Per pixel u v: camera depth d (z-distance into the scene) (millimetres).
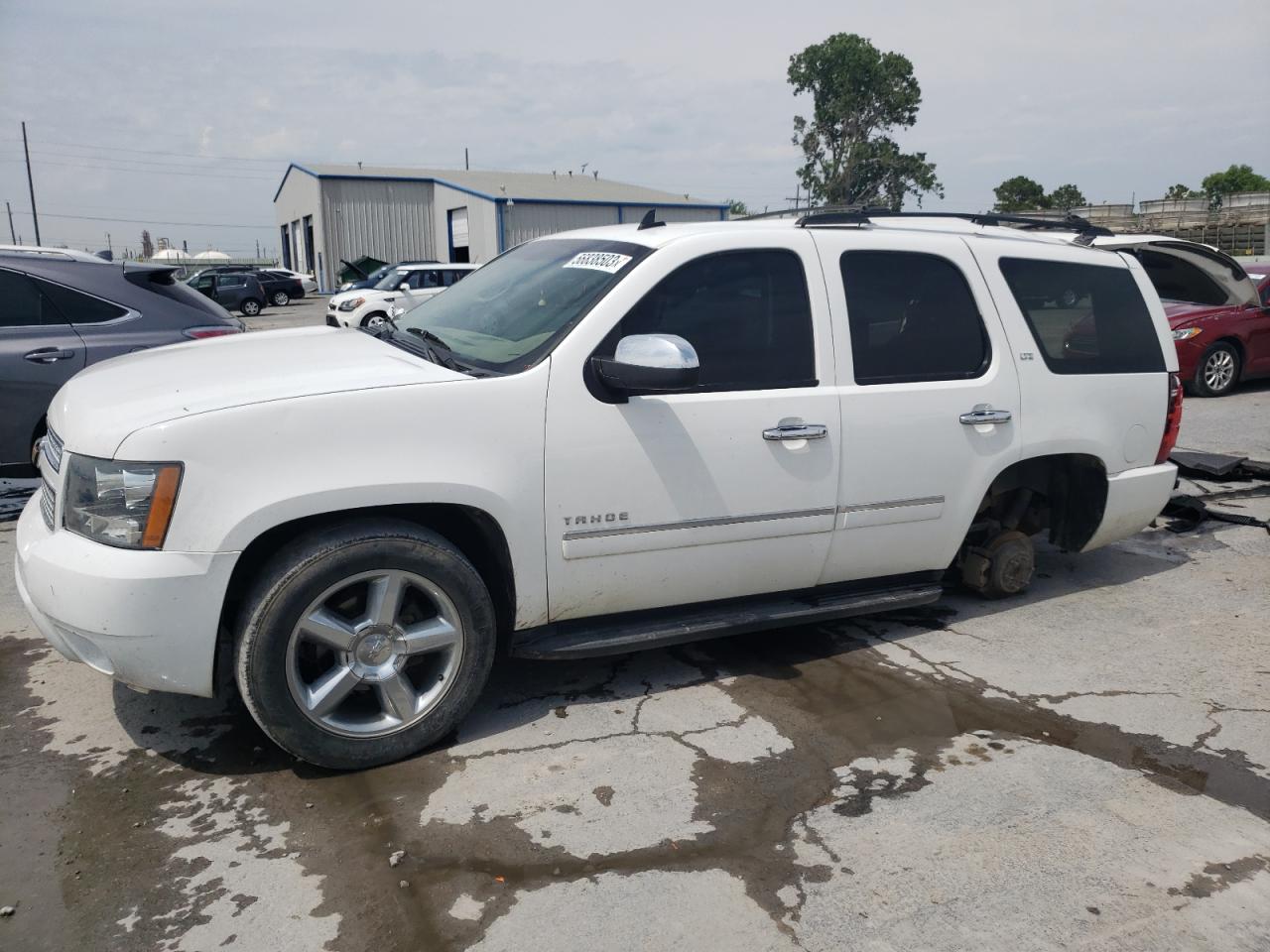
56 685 3816
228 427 2916
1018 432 4301
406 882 2648
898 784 3182
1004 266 4359
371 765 3217
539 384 3301
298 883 2643
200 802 3021
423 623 3260
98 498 2932
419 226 46312
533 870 2709
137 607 2861
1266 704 3803
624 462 3424
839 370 3854
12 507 6695
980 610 4797
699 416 3547
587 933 2459
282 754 3320
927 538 4168
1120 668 4121
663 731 3512
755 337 3711
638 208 41688
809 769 3271
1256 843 2902
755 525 3709
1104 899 2635
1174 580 5262
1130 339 4738
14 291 6000
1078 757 3383
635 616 3707
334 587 3047
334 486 2992
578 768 3250
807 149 65625
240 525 2908
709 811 3006
